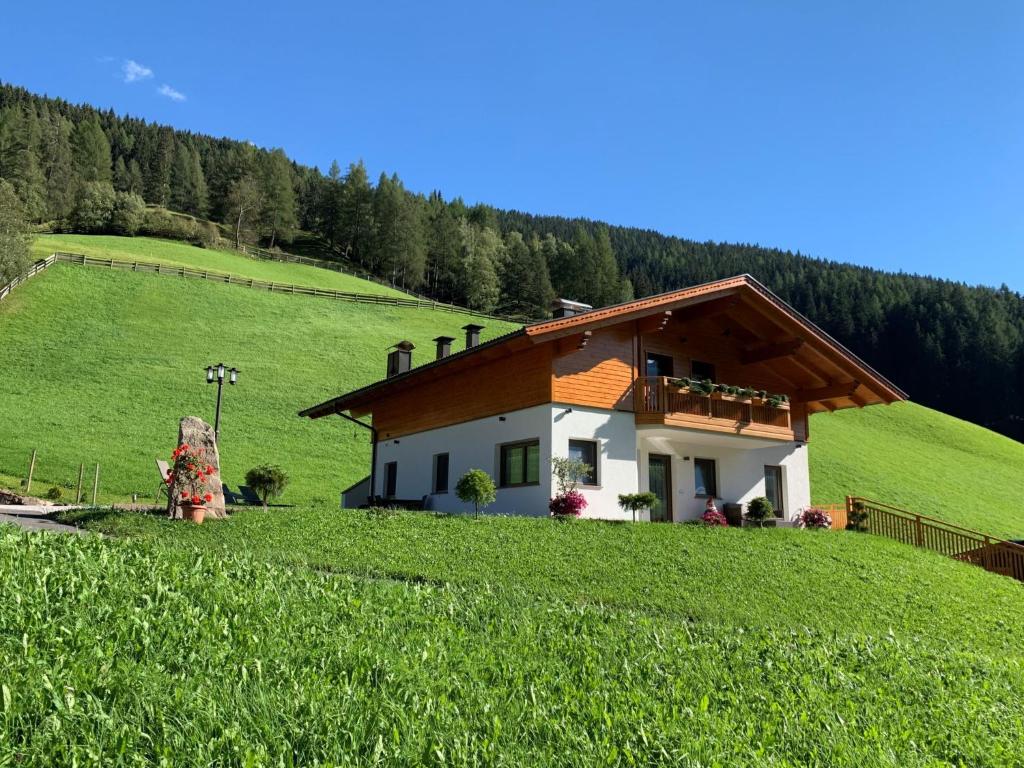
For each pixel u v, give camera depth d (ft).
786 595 42.39
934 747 18.06
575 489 62.08
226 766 11.85
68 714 12.50
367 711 14.33
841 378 80.43
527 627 23.21
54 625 16.63
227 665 15.92
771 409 74.43
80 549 24.35
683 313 74.08
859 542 62.54
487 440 69.15
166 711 13.17
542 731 14.83
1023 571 65.77
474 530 49.24
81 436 117.08
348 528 47.32
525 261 392.88
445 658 18.76
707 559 47.50
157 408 134.72
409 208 423.64
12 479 96.22
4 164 349.00
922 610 44.91
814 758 15.57
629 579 40.75
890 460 170.60
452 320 236.43
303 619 20.20
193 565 24.54
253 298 214.48
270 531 45.32
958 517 139.44
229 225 446.19
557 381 63.31
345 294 239.09
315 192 507.71
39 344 156.46
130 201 352.90
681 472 73.41
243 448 124.57
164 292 202.18
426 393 79.92
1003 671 28.25
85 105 555.28
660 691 18.81
